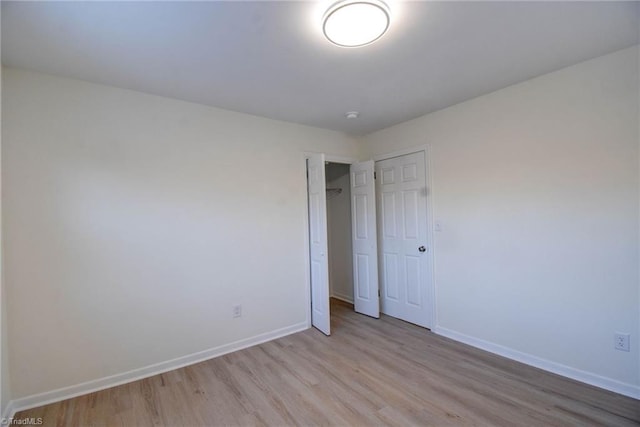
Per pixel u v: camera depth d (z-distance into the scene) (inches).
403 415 77.9
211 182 114.7
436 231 129.0
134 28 66.9
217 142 116.6
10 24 64.1
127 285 97.5
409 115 131.3
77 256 90.0
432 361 105.7
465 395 85.5
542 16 66.3
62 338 87.7
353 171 160.1
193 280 109.9
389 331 133.6
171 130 106.7
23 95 83.8
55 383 86.4
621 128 82.7
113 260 95.3
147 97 102.5
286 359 109.9
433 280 130.9
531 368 99.3
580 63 88.7
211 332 113.3
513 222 104.4
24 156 83.5
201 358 110.7
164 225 104.5
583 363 90.4
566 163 92.3
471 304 117.6
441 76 94.7
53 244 86.7
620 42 78.0
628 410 77.2
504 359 106.0
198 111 112.6
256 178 126.3
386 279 155.1
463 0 60.4
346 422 76.0
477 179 114.0
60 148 88.1
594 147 87.1
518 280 103.7
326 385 92.4
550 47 79.6
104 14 61.8
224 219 117.4
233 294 119.0
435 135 127.7
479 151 112.9
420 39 74.1
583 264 89.9
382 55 81.1
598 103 86.0
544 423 73.5
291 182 137.0
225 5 59.9
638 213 81.0
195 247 110.6
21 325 82.4
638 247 81.2
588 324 89.3
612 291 85.2
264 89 101.0
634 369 82.0
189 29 67.8
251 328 123.3
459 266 121.1
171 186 106.1
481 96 111.5
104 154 94.6
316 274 138.3
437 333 129.8
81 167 91.0
